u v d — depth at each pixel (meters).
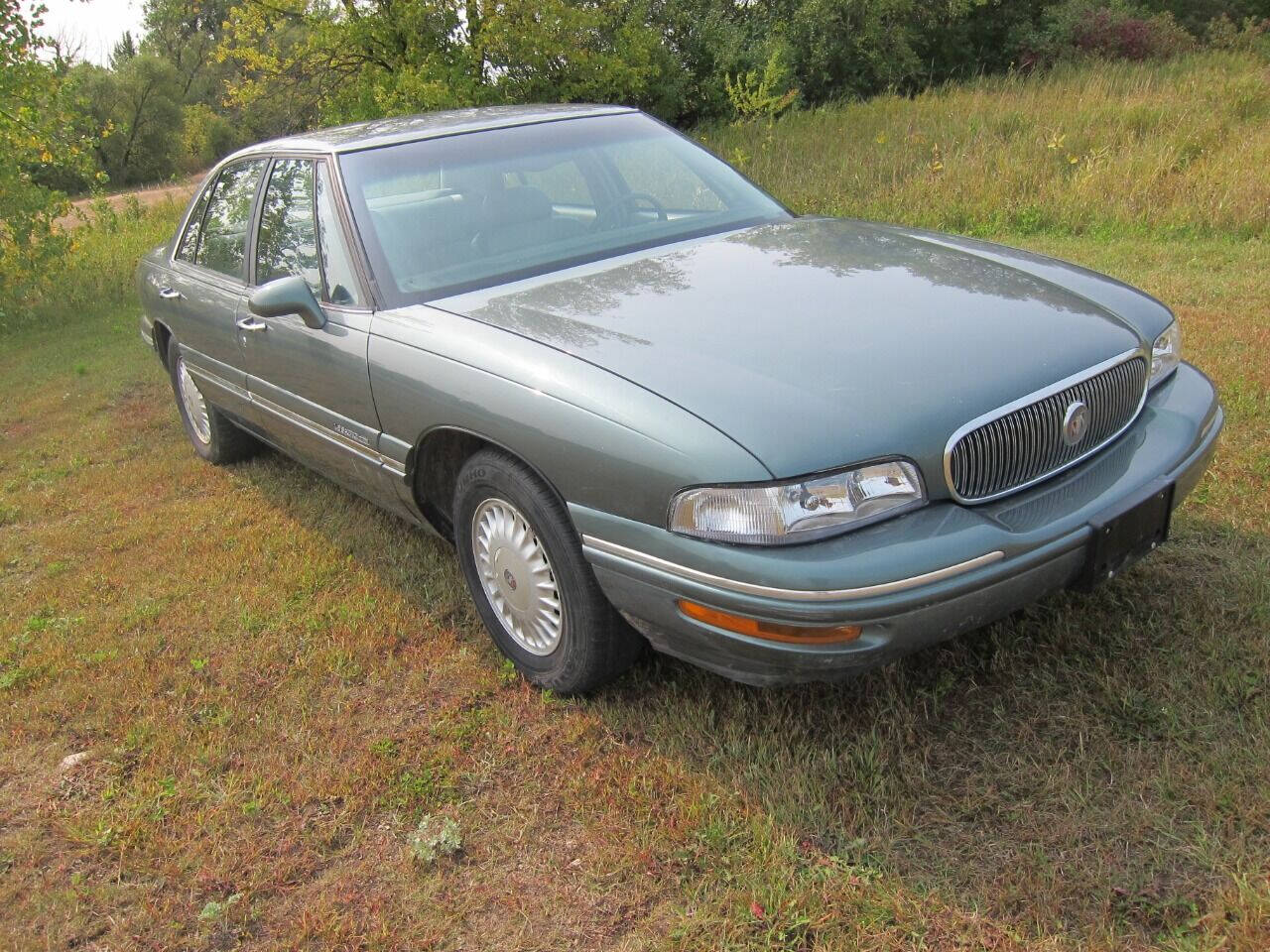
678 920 2.19
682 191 3.92
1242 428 4.19
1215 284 6.65
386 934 2.25
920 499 2.34
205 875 2.48
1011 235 9.28
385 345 3.20
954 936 2.06
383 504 3.66
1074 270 3.25
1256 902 2.00
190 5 19.38
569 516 2.68
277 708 3.13
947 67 20.42
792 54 18.55
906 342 2.58
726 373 2.48
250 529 4.50
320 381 3.57
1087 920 2.05
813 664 2.27
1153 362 2.93
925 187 10.36
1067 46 19.00
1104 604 3.09
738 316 2.78
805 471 2.23
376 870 2.46
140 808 2.73
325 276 3.60
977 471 2.41
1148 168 9.60
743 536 2.25
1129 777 2.41
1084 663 2.84
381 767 2.79
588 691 2.99
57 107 11.35
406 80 13.72
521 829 2.53
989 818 2.36
